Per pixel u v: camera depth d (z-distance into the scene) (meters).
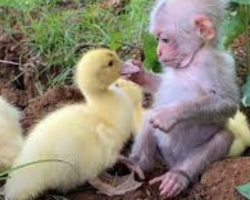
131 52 1.37
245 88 1.15
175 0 1.09
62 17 1.47
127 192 1.09
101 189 1.10
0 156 1.13
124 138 1.12
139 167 1.13
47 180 1.08
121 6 1.53
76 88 1.28
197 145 1.10
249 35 1.26
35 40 1.43
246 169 1.06
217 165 1.08
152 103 1.21
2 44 1.45
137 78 1.14
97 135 1.09
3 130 1.14
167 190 1.08
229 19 1.19
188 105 1.06
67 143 1.07
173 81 1.10
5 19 1.52
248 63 1.24
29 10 1.53
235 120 1.13
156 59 1.25
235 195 1.04
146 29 1.40
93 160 1.09
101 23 1.46
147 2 1.46
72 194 1.10
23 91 1.39
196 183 1.09
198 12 1.08
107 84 1.11
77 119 1.09
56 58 1.39
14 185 1.08
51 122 1.10
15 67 1.42
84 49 1.40
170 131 1.07
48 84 1.37
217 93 1.06
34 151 1.08
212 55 1.07
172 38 1.08
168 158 1.13
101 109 1.10
